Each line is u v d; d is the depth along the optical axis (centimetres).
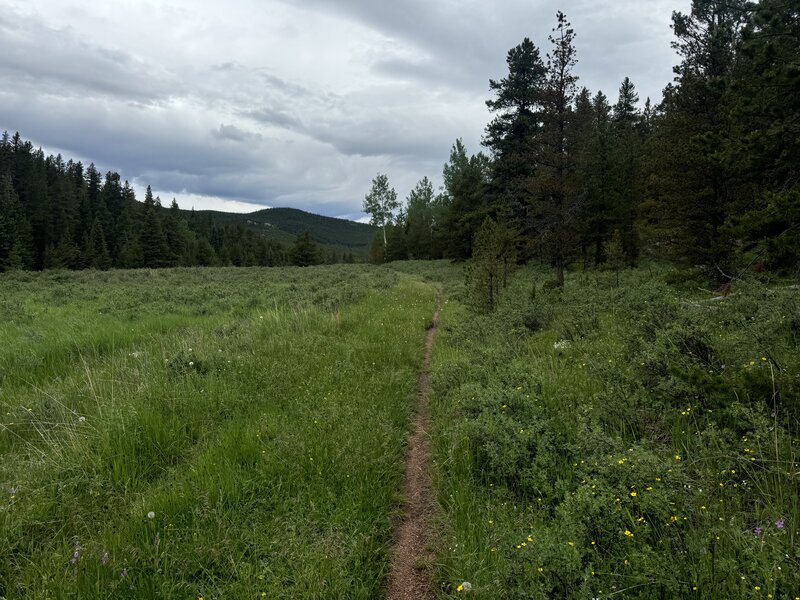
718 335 592
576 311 1070
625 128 3925
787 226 795
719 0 1559
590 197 2875
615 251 1898
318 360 830
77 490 414
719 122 1404
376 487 438
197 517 369
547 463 415
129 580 301
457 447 493
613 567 272
